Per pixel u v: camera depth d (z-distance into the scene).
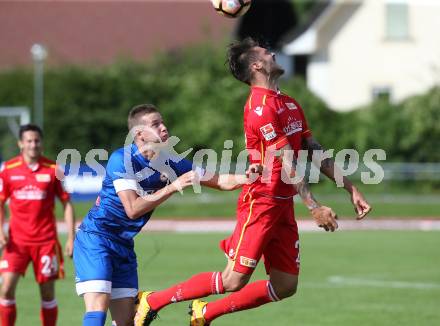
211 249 55.31
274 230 22.97
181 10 129.25
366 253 53.53
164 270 45.19
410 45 113.75
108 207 22.02
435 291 38.28
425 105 94.81
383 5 114.06
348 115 96.19
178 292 23.66
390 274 44.06
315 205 21.88
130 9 129.38
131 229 22.23
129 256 22.47
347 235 65.50
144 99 98.88
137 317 24.06
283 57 119.38
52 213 28.64
